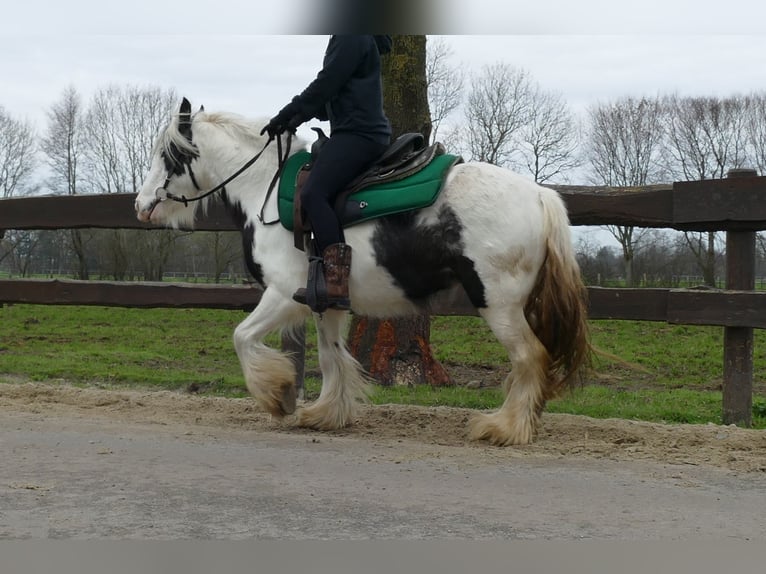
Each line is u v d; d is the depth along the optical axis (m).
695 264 29.05
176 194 6.68
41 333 15.92
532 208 5.70
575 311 5.74
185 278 34.97
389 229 5.76
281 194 6.08
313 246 5.89
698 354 13.09
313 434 6.28
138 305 8.62
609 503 4.47
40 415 6.77
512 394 5.95
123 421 6.62
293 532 3.90
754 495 4.71
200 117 6.59
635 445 5.98
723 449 5.87
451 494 4.59
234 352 12.92
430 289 5.86
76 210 8.71
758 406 7.51
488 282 5.64
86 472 4.92
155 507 4.25
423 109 9.73
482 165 5.82
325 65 5.74
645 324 16.94
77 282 8.86
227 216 8.09
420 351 9.34
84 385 9.14
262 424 6.66
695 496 4.66
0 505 4.25
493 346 13.55
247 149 6.41
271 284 6.13
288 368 6.26
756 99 34.25
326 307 5.80
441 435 6.27
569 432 6.33
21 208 8.91
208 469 5.05
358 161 5.82
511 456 5.55
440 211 5.68
